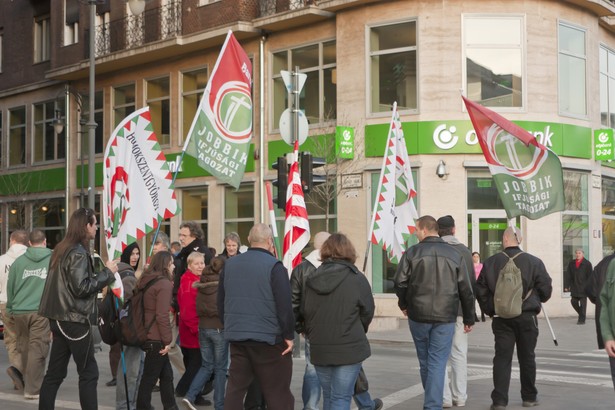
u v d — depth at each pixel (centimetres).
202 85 3347
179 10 3284
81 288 909
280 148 3067
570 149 2831
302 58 3031
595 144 2919
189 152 1366
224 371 1044
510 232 1074
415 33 2758
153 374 998
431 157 2719
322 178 1622
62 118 3697
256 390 1005
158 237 1152
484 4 2747
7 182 4200
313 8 2884
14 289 1177
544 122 2775
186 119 3403
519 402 1123
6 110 4259
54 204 3984
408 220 1476
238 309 823
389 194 1414
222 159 1395
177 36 3225
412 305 977
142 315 988
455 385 1092
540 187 1481
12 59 4228
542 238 2739
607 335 783
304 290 821
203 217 3328
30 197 4062
